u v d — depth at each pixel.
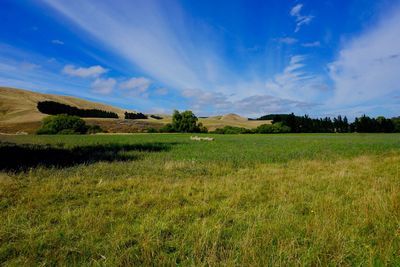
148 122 128.38
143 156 18.61
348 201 7.39
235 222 5.90
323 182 9.91
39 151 20.45
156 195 7.88
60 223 5.70
